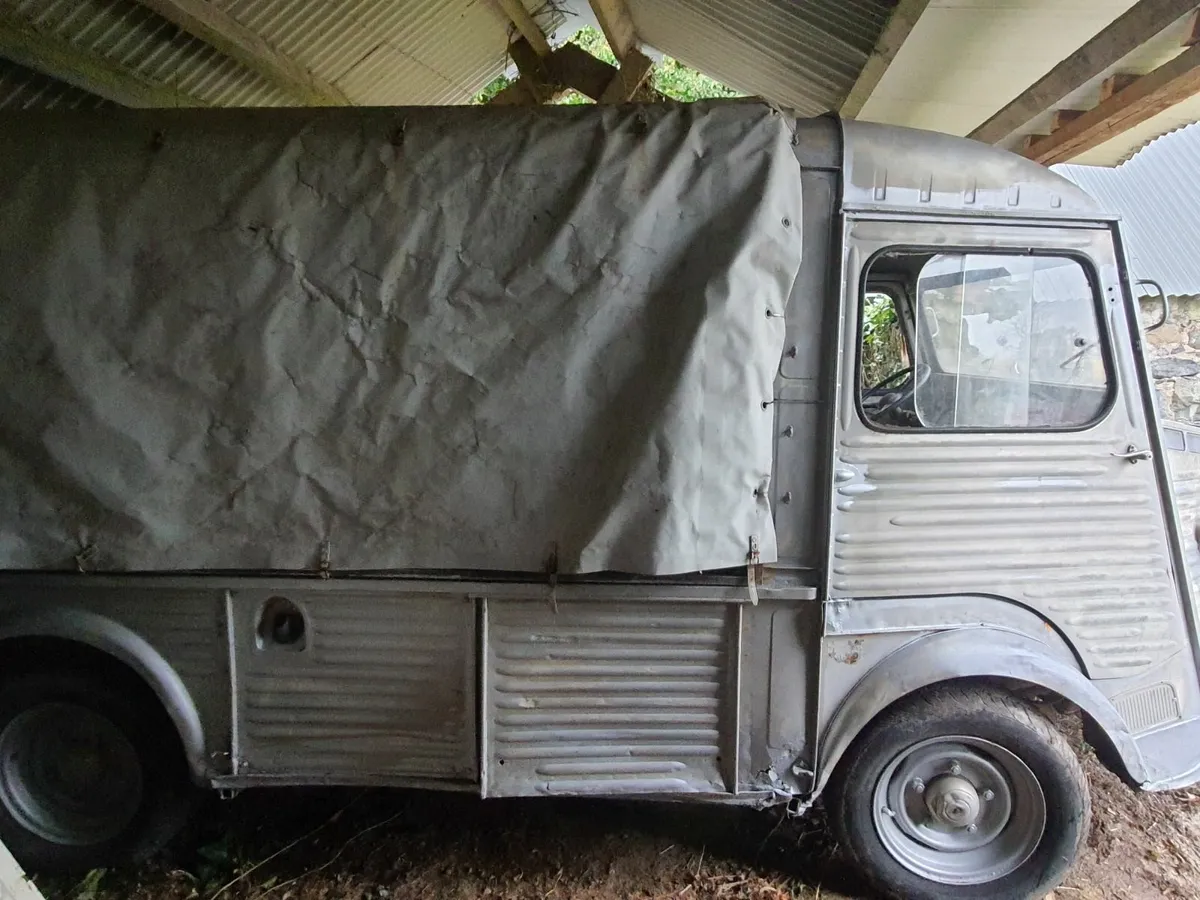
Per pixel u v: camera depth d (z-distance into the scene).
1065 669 2.49
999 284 2.57
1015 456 2.51
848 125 2.49
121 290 2.43
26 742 2.75
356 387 2.42
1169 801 3.34
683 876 2.85
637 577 2.44
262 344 2.41
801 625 2.51
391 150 2.45
